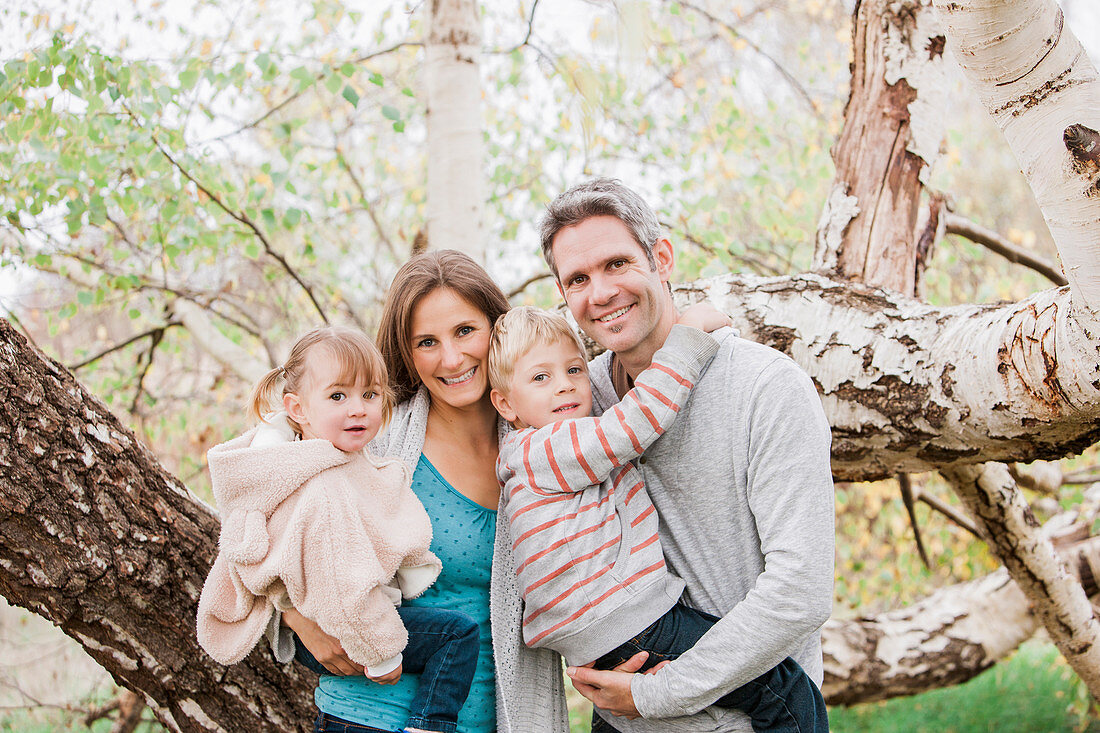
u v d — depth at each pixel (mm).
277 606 1732
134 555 1938
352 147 5555
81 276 4336
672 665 1714
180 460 5090
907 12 2863
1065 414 1743
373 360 1855
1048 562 3598
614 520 1824
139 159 3570
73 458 1878
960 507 5453
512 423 2131
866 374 2186
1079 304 1514
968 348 1954
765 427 1688
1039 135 1357
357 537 1720
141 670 1995
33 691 5332
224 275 4926
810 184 4891
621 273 1836
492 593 1909
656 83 5492
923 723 6309
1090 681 3791
